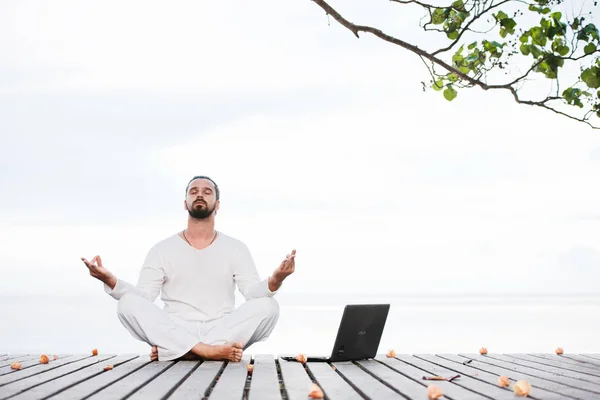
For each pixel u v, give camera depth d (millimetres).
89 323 17016
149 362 5027
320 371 4637
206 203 5488
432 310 24766
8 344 11508
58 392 3719
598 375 4488
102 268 5090
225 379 4070
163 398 3449
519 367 4941
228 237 5664
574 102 5438
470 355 5809
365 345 5312
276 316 5246
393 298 41688
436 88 5492
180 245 5531
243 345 5156
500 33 5387
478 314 21266
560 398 3479
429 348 10570
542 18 5371
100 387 3826
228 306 5504
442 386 3963
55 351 10305
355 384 3977
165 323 5086
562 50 5363
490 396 3559
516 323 16516
